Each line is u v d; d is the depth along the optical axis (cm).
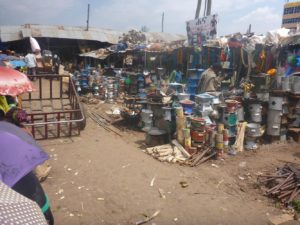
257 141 850
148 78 1491
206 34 1372
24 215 103
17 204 104
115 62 2205
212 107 795
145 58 1716
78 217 412
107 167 589
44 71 1881
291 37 1039
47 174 518
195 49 1274
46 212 201
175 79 1335
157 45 1678
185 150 700
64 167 575
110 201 462
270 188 560
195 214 446
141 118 942
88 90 1571
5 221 97
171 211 448
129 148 726
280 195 520
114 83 1497
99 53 2295
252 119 837
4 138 186
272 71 1029
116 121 1037
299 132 874
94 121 1012
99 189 496
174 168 622
